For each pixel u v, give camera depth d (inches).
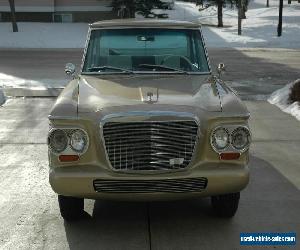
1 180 255.9
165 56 233.9
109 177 176.6
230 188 181.5
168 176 176.9
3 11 1483.8
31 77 650.2
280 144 329.7
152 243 185.5
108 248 181.5
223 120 181.8
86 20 1510.8
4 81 610.9
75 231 195.6
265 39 1301.7
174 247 181.9
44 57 922.1
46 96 508.1
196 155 179.3
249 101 487.2
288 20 1681.8
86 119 179.2
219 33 1409.9
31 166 280.1
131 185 177.2
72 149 179.5
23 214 211.8
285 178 259.9
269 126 382.3
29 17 1502.2
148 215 212.4
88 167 179.6
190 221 205.3
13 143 330.3
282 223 202.7
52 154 181.5
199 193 181.0
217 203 204.2
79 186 178.2
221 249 179.9
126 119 174.1
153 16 1494.8
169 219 207.8
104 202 227.1
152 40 235.9
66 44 1208.8
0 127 375.9
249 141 183.2
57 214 212.2
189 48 236.5
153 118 173.9
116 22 241.6
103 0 1486.2
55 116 181.3
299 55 981.2
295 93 457.4
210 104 187.2
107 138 175.8
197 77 225.1
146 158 175.8
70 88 207.9
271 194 235.9
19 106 457.7
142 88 200.7
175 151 176.9
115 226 200.5
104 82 213.2
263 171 272.1
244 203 224.5
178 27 239.6
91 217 209.9
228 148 181.5
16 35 1286.9
